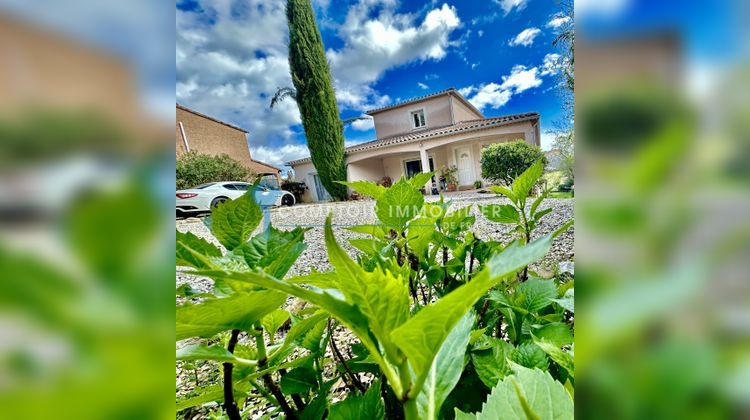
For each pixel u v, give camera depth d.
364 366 0.89
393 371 0.41
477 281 0.29
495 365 0.71
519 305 0.94
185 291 0.63
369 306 0.38
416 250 1.08
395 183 1.04
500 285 1.17
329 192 15.64
